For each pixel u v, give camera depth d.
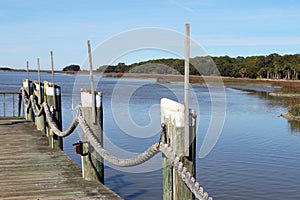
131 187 8.07
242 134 16.88
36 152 6.68
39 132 8.84
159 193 7.74
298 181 9.60
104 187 4.58
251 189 8.85
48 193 4.34
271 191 8.92
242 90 56.84
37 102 9.51
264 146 14.11
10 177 5.05
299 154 12.77
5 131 8.97
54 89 7.34
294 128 19.44
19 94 12.05
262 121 22.09
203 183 9.41
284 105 32.94
